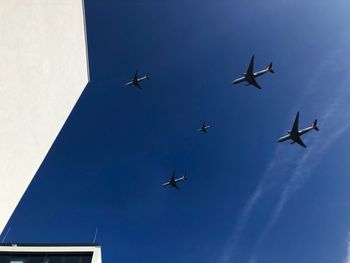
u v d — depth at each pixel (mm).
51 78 26219
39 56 23141
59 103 29203
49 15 23750
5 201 21781
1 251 30594
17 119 21438
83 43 33750
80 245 31547
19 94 21078
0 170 20312
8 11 17750
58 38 26281
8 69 19016
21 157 23062
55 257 30688
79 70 33594
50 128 28078
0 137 19594
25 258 30469
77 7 30297
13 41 18984
